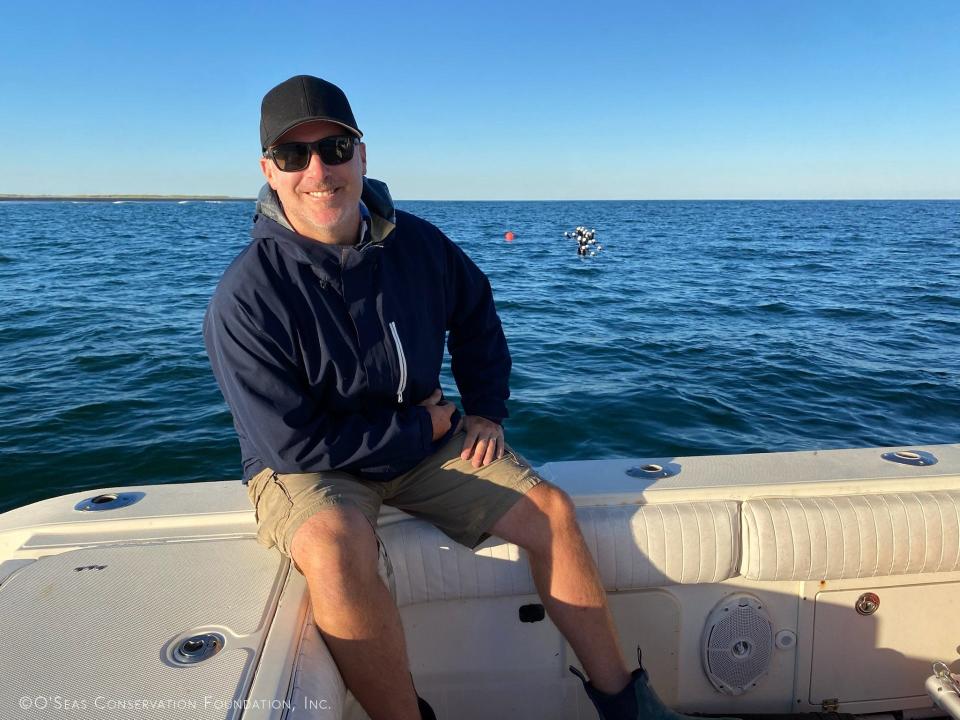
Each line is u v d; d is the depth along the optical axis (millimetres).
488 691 2035
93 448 5793
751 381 7898
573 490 2041
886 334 10883
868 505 2012
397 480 2031
